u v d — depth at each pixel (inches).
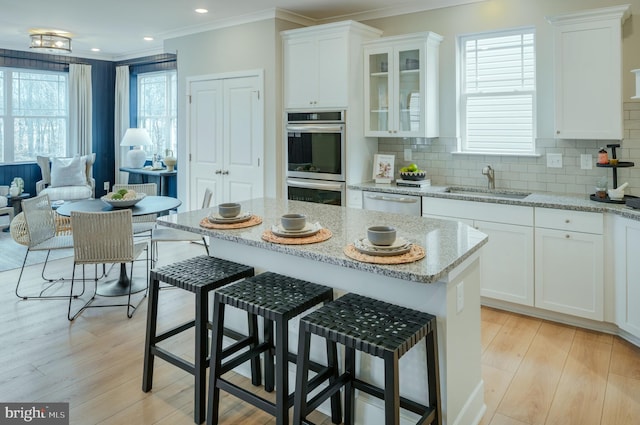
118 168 325.4
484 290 144.0
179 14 196.4
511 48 160.4
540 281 133.7
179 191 236.8
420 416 79.3
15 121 292.7
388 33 184.5
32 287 163.3
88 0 179.9
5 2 183.3
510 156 160.7
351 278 84.6
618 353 115.4
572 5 144.9
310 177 186.4
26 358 112.4
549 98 151.3
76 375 104.8
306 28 178.7
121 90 317.1
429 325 70.9
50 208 159.8
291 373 96.6
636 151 136.2
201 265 99.0
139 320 136.0
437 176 177.3
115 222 134.7
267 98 194.7
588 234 124.7
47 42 243.3
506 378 104.3
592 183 146.2
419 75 165.0
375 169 182.1
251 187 205.0
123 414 90.4
